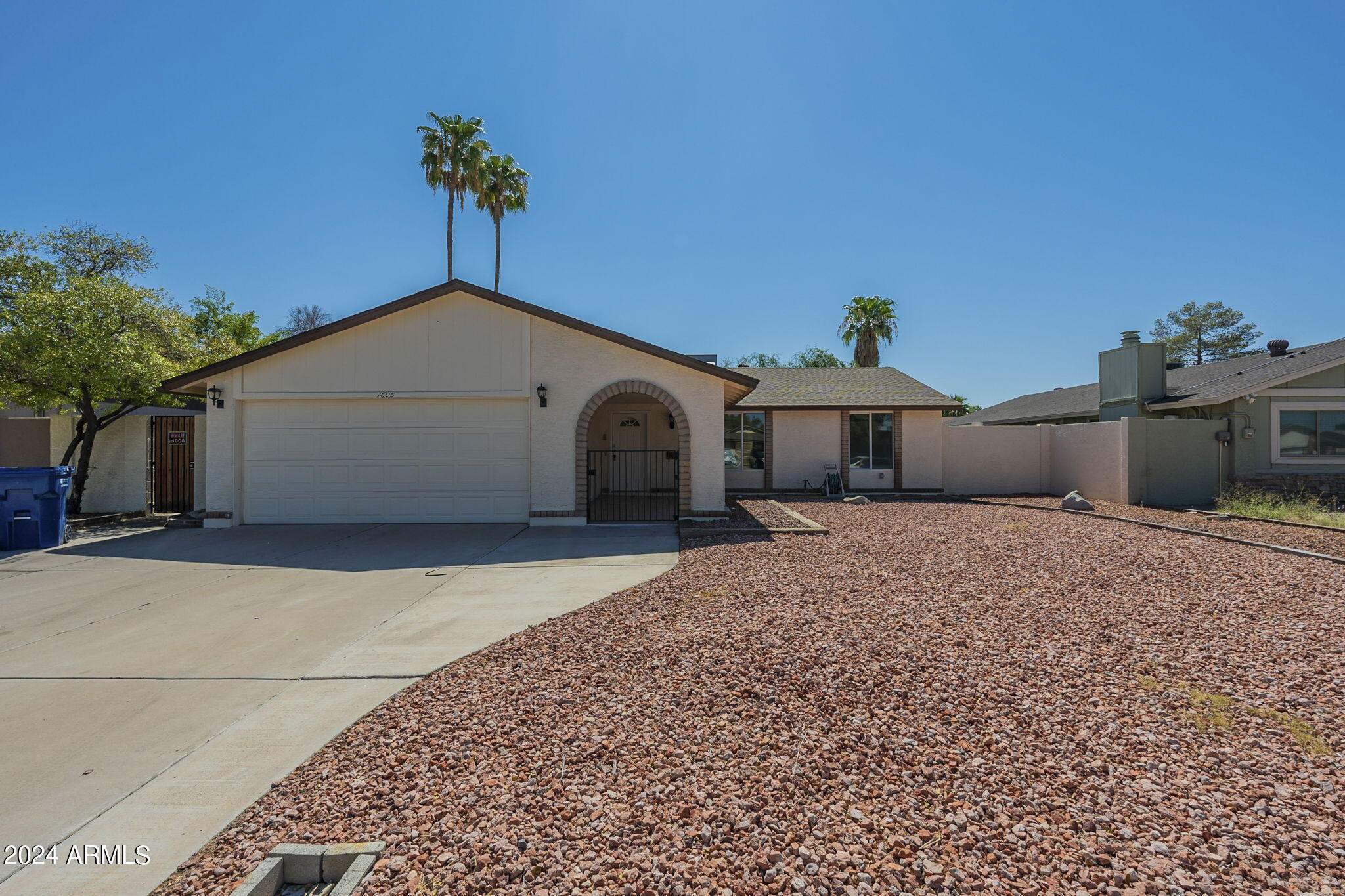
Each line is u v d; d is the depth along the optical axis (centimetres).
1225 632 520
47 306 1226
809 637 506
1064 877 249
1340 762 329
